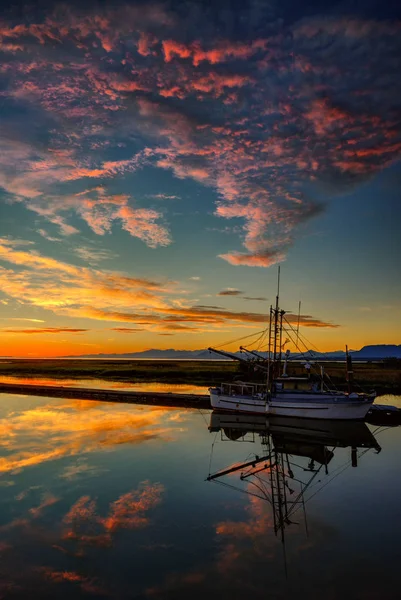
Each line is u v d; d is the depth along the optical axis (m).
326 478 21.28
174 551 13.14
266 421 39.28
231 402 42.59
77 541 13.76
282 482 20.47
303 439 31.78
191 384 75.44
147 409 45.59
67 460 23.64
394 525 15.22
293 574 11.79
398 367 98.44
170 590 11.00
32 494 18.06
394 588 11.05
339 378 66.12
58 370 117.62
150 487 19.17
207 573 11.85
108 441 28.86
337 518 15.92
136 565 12.29
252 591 10.96
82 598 10.66
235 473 21.81
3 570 11.98
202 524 15.20
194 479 20.55
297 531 14.66
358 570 12.00
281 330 47.16
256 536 14.26
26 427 34.16
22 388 63.53
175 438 30.30
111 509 16.50
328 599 10.55
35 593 10.88
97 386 72.94
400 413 39.91
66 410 44.62
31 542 13.68
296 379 44.62
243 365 66.38
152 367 126.75
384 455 26.55
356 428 36.56
